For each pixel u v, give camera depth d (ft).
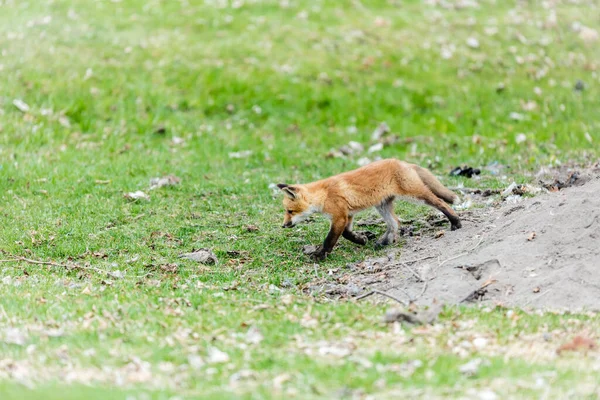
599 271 45.21
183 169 79.51
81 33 107.55
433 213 63.52
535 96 103.24
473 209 61.82
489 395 32.24
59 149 83.25
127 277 52.85
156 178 76.02
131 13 115.34
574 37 120.47
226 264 56.13
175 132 90.63
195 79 100.99
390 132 95.20
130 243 60.18
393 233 58.03
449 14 122.83
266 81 102.12
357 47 111.34
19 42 103.14
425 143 91.40
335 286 50.72
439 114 99.25
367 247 58.54
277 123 96.07
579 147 88.63
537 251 48.47
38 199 70.08
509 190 65.21
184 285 50.96
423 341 39.27
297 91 101.04
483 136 93.66
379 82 104.17
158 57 104.27
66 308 44.19
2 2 116.06
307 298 48.42
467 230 56.29
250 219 65.82
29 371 35.24
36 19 109.81
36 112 89.25
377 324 42.06
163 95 97.09
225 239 61.00
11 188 72.54
